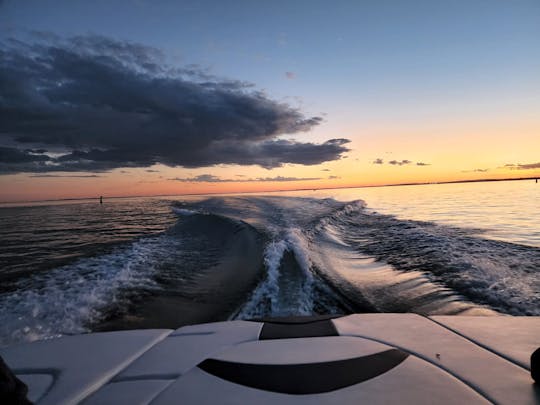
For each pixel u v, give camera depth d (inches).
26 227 461.1
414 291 150.6
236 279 172.9
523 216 451.2
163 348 62.1
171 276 182.7
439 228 357.7
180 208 670.5
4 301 143.9
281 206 613.6
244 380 49.7
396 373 50.1
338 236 323.0
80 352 61.2
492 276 169.2
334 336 64.2
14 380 37.5
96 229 414.6
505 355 54.5
